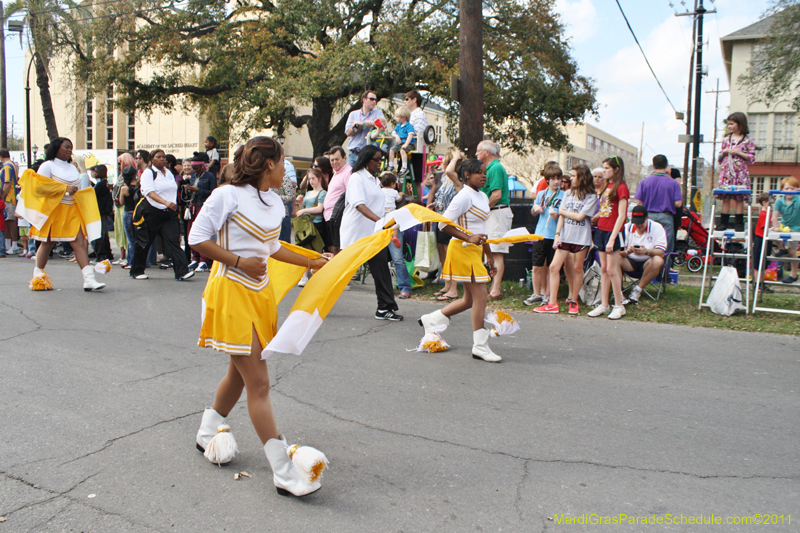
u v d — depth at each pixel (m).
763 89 14.97
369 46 20.12
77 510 2.69
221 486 2.94
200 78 23.17
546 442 3.54
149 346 5.36
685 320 6.64
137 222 8.66
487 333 5.22
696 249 12.44
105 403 3.99
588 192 6.82
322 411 3.96
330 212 8.02
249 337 2.82
